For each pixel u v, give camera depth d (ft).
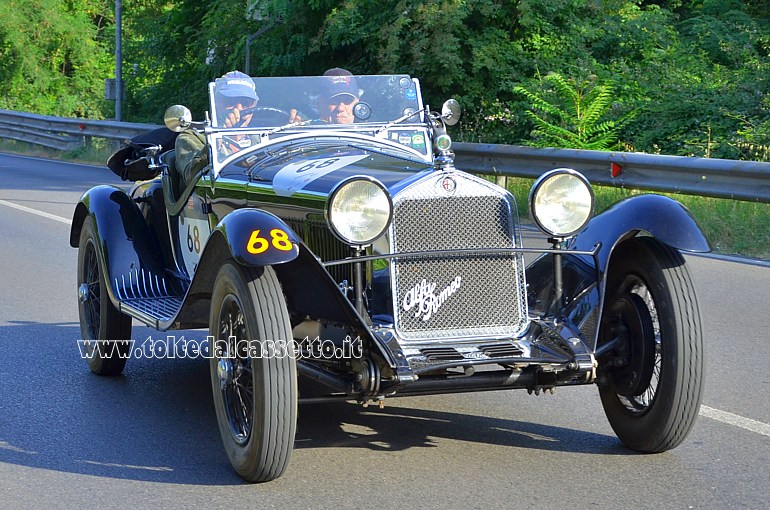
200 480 16.37
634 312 17.25
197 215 21.71
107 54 170.30
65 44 165.68
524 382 16.53
